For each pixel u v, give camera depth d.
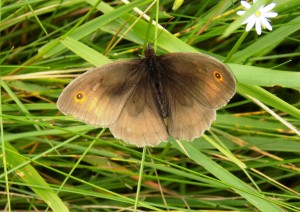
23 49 0.28
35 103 0.26
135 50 0.26
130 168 0.27
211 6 0.27
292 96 0.28
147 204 0.23
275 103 0.23
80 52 0.24
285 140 0.26
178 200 0.27
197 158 0.24
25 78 0.25
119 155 0.27
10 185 0.26
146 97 0.22
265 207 0.23
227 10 0.26
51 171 0.27
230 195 0.27
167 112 0.22
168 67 0.22
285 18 0.25
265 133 0.26
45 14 0.28
